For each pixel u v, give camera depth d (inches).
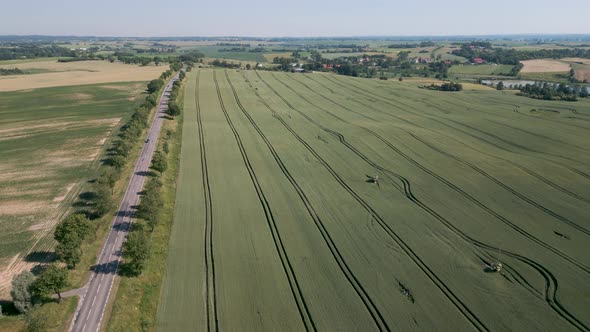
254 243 1919.3
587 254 1895.9
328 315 1464.1
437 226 2118.6
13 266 1717.5
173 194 2448.3
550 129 3996.1
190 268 1722.4
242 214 2199.8
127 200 2347.4
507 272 1745.8
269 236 1987.0
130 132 3373.5
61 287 1473.9
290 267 1744.6
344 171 2861.7
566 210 2317.9
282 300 1536.7
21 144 3395.7
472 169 2903.5
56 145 3368.6
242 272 1696.6
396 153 3243.1
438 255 1861.5
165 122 4087.1
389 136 3654.0
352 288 1617.9
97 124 4047.7
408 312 1493.6
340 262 1784.0
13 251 1829.5
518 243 1978.3
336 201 2388.0
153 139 3518.7
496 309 1521.9
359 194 2490.2
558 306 1544.0
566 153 3287.4
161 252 1833.2
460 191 2549.2
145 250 1652.3
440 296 1588.3
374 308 1513.3
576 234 2070.6
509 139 3676.2
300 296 1563.7
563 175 2795.3
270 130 3868.1
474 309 1518.2
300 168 2901.1
